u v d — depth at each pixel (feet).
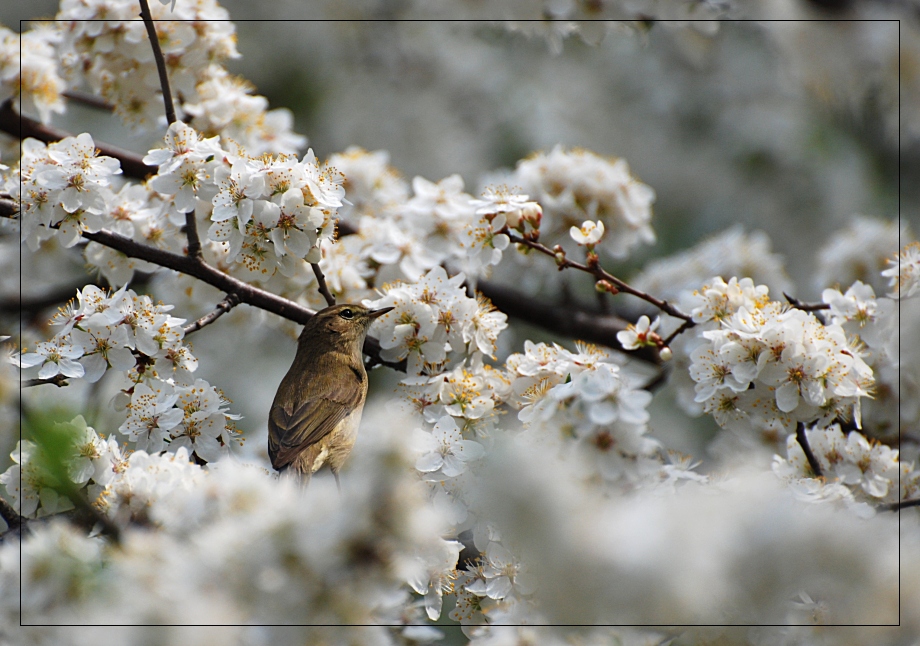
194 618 6.96
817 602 7.06
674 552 6.97
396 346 7.70
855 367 7.50
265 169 7.60
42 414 7.20
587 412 7.28
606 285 7.72
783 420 7.52
